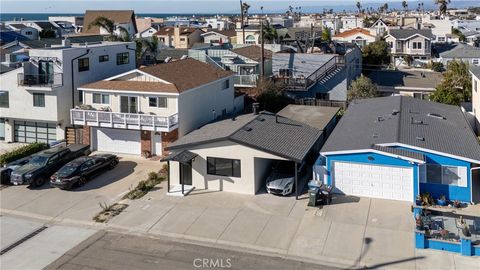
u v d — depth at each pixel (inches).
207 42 3806.6
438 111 1413.6
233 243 852.6
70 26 5516.7
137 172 1246.9
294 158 1035.9
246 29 3629.4
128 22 4680.1
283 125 1291.8
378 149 1014.4
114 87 1391.5
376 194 1031.6
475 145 1077.8
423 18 6190.9
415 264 759.7
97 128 1429.6
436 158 992.9
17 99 1546.5
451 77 1935.3
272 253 815.7
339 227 895.7
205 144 1091.3
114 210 1008.9
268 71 2191.2
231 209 992.9
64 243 872.9
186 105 1375.5
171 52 2647.6
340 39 3991.1
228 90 1679.4
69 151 1274.6
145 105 1364.4
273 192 1056.8
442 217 887.1
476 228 819.4
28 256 824.9
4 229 933.8
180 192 1087.6
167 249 839.1
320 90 2096.5
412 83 2276.1
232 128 1194.0
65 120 1533.0
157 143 1375.5
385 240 839.7
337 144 1106.1
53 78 1503.4
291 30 3774.6
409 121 1217.4
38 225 952.3
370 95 2021.4
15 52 2108.8
